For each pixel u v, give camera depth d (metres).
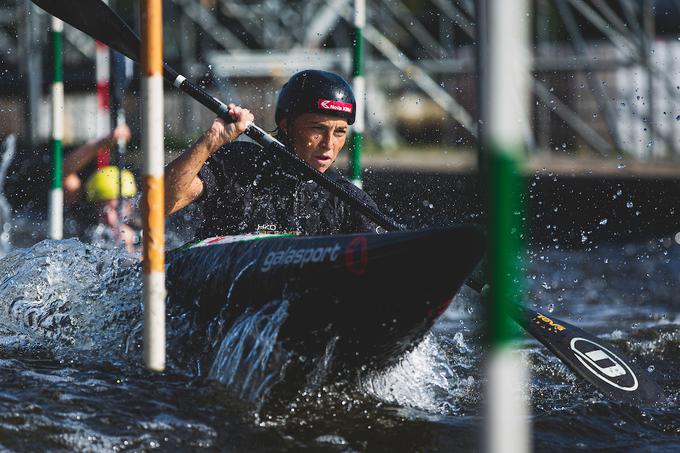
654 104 52.16
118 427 10.49
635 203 39.22
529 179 40.03
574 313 22.16
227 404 11.48
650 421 12.55
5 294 15.06
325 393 12.04
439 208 38.41
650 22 50.25
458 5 51.56
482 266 14.00
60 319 14.34
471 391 13.36
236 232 14.55
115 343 13.56
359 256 11.28
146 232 10.29
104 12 15.91
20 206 35.88
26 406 10.80
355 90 21.38
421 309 11.19
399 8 54.22
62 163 21.98
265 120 51.06
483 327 6.32
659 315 21.69
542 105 52.84
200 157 13.99
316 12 52.53
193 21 47.56
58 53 20.75
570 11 54.47
